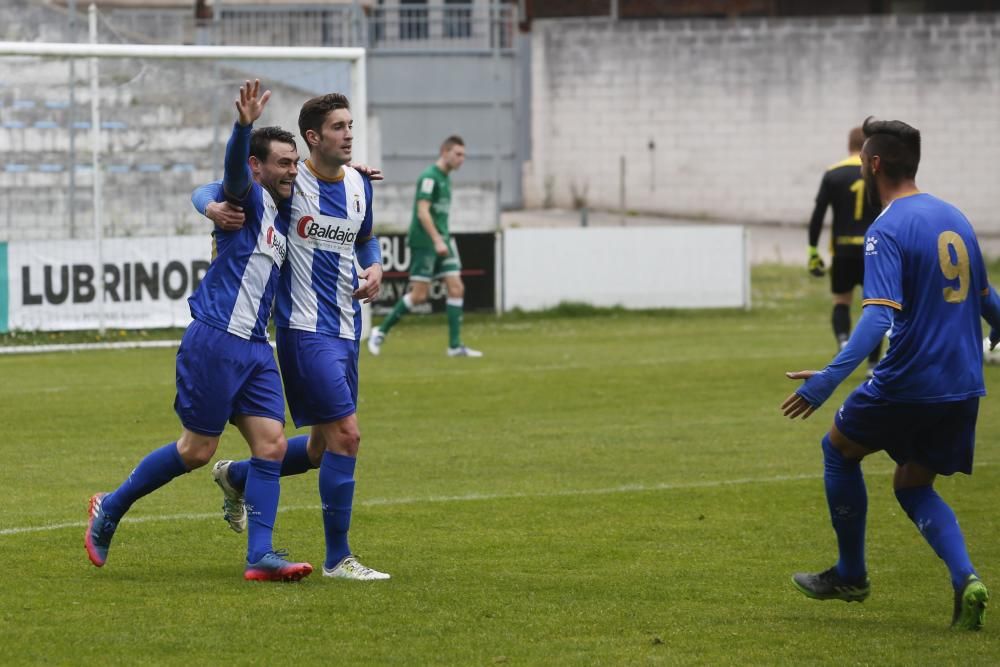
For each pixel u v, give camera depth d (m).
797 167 122.12
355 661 18.12
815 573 22.48
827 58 121.12
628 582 22.86
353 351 23.53
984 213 121.94
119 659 18.09
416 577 23.05
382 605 20.98
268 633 19.36
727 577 23.33
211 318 22.31
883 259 19.62
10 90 63.12
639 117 122.25
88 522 24.91
